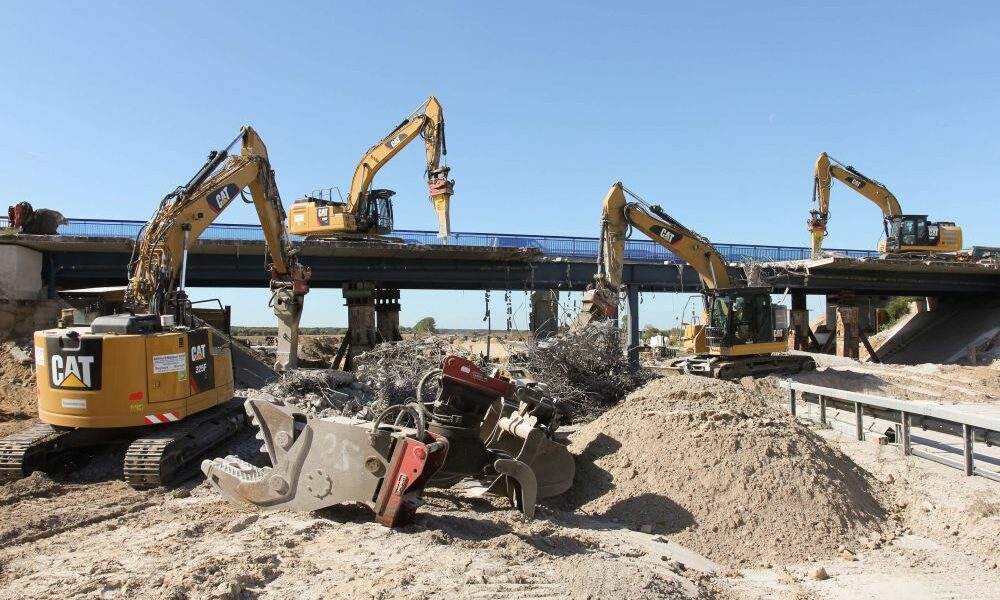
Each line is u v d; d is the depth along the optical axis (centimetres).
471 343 2373
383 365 1480
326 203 2523
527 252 2536
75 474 889
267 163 1483
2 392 1504
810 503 754
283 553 552
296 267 1617
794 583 625
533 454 765
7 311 1805
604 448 925
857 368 2562
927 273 3341
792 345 3456
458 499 782
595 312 1825
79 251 2114
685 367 2047
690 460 817
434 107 2278
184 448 896
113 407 844
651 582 534
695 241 2025
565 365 1476
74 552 581
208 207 1223
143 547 579
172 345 888
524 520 700
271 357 2462
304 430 662
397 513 607
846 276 3197
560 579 525
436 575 509
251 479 699
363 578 499
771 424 873
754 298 1991
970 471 865
